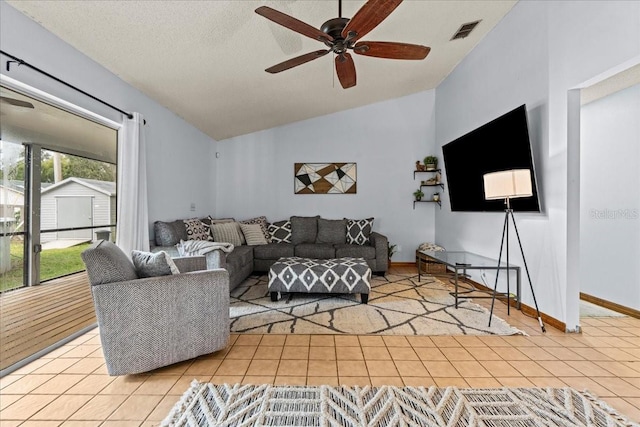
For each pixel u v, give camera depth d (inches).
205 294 79.7
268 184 216.8
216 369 75.6
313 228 199.6
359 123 213.2
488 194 107.6
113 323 69.3
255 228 191.5
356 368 75.9
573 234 97.0
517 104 121.6
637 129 116.3
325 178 213.8
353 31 76.5
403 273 186.7
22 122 90.0
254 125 204.5
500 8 124.0
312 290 124.5
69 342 90.7
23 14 80.1
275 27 105.0
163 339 73.8
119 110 113.7
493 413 58.9
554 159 102.3
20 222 93.7
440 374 73.1
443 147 176.2
